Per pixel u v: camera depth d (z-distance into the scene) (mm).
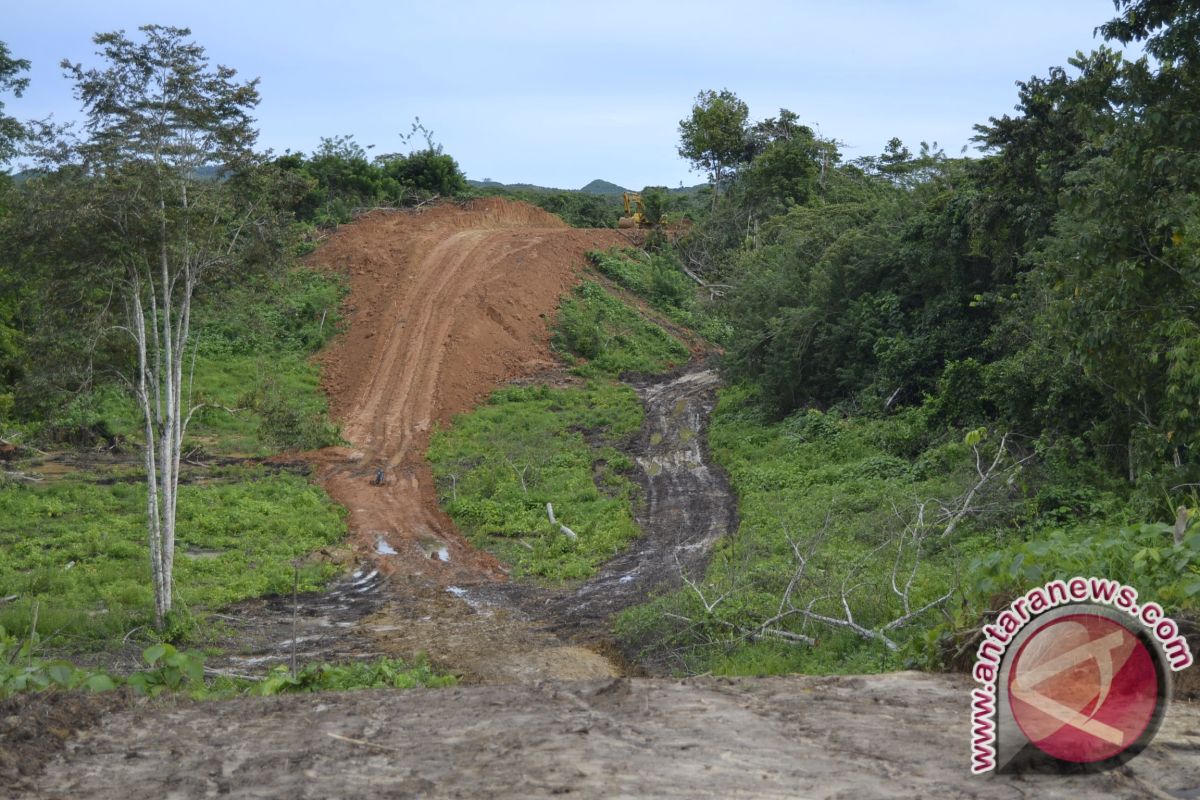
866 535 21109
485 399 42812
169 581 18734
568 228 67250
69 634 17797
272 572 22969
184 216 18906
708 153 72812
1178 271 15383
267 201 20516
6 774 5422
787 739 5719
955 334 30750
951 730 5832
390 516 29125
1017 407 23797
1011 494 21781
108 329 19406
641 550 24922
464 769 5320
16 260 18922
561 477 31562
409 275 51875
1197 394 15383
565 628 18969
